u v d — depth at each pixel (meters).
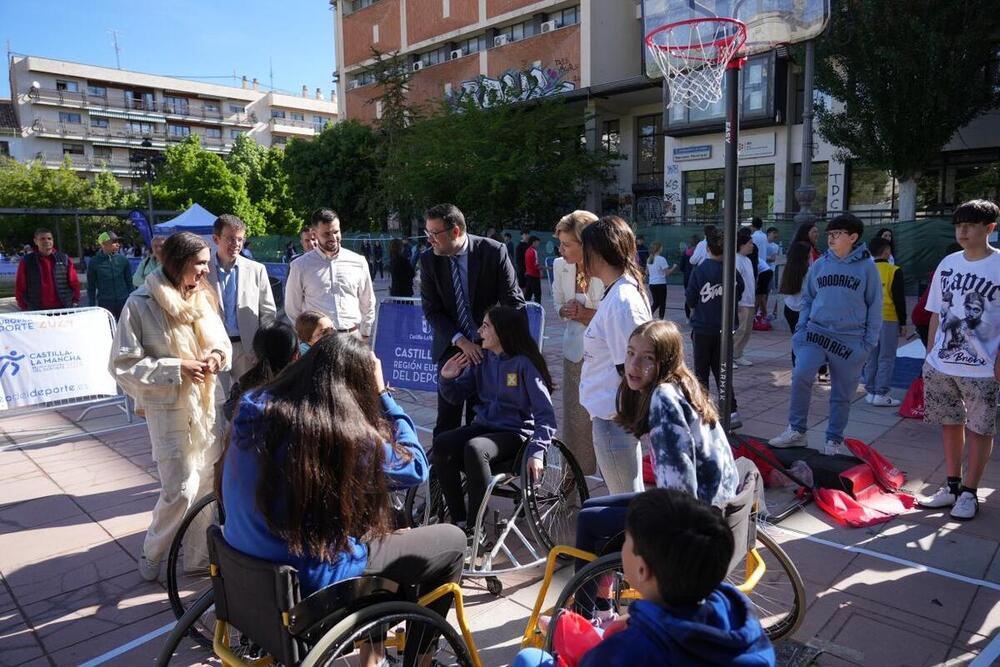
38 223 43.41
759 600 3.15
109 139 71.31
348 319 5.24
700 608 1.62
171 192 43.97
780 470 4.35
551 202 26.00
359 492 2.07
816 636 2.91
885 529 3.91
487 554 3.60
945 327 3.96
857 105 17.02
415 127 27.98
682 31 4.73
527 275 15.35
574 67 28.59
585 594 2.65
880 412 6.28
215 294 3.76
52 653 3.01
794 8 4.38
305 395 2.07
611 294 3.07
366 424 2.11
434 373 6.55
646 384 2.53
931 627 2.96
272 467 1.98
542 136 25.64
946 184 19.94
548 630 2.40
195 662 2.91
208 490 3.58
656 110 26.62
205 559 3.61
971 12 15.50
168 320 3.42
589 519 2.72
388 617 2.05
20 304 8.77
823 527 3.95
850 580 3.36
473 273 4.35
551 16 30.20
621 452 3.17
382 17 37.91
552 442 3.68
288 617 1.93
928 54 15.37
